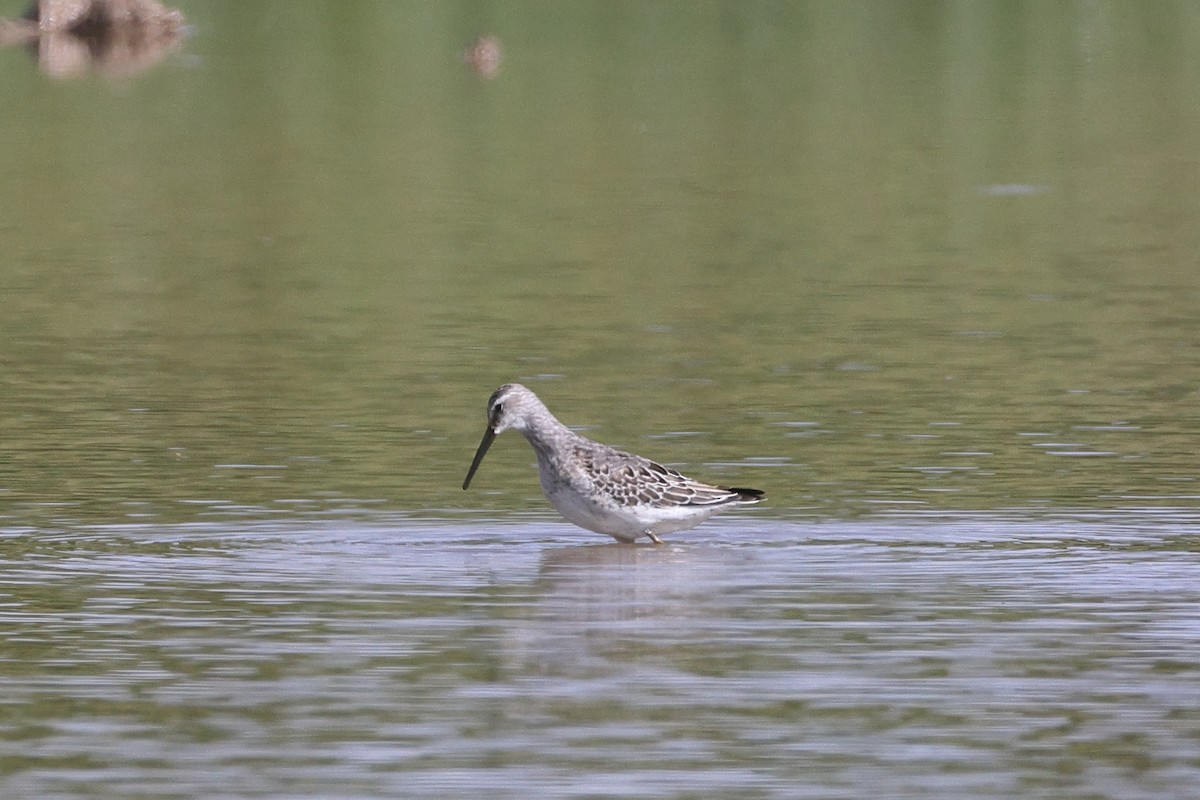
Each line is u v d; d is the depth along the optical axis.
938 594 13.80
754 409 20.19
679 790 10.27
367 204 34.12
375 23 56.19
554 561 14.91
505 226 32.03
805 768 10.56
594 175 37.00
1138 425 19.41
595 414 19.98
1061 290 26.86
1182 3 59.22
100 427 19.42
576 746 10.87
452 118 43.62
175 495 16.83
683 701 11.59
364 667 12.21
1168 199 34.38
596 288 27.11
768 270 28.38
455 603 13.66
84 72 49.50
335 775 10.47
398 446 18.77
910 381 21.50
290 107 44.91
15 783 10.36
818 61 51.25
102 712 11.41
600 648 12.60
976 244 30.42
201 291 27.00
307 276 28.06
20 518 16.02
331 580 14.27
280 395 20.91
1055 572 14.35
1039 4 59.38
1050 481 17.22
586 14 58.12
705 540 15.48
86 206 33.84
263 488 17.11
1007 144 40.44
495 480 17.56
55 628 13.01
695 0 60.50
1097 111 44.31
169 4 58.97
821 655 12.44
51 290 27.02
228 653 12.48
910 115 43.94
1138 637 12.78
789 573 14.44
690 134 41.66
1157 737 11.02
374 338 23.95
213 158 38.81
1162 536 15.38
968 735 11.05
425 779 10.41
